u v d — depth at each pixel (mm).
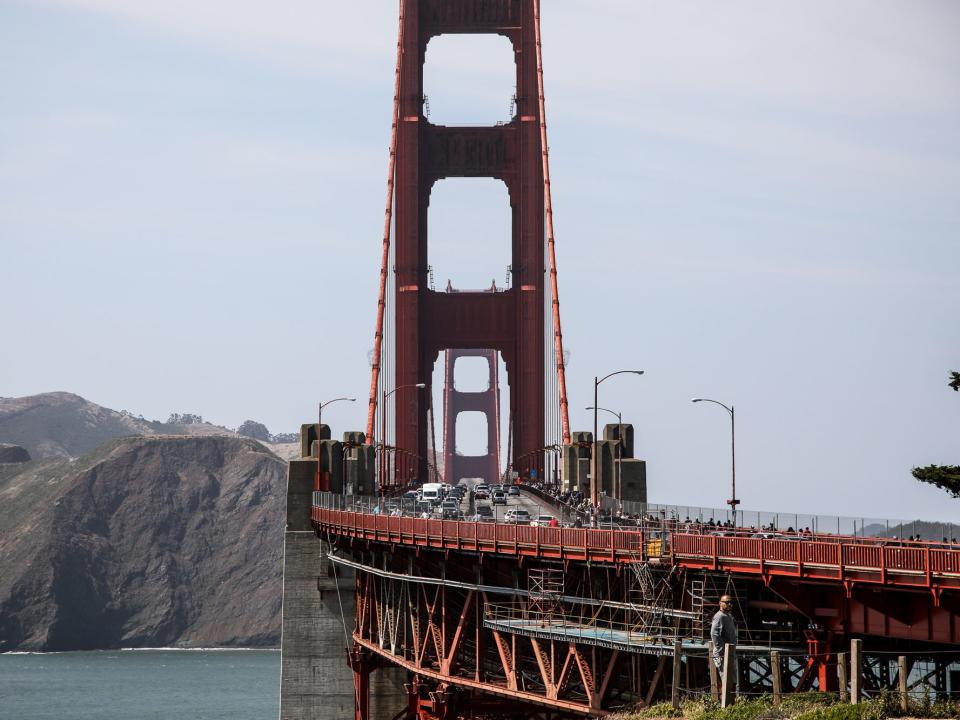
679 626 142875
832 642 130000
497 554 186500
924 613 120625
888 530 156625
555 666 164750
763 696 120688
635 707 144375
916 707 109250
